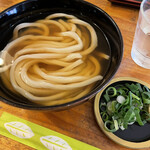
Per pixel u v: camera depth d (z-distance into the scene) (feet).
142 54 0.91
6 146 0.73
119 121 0.75
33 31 0.97
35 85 0.77
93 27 0.97
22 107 0.58
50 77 0.80
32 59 0.86
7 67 0.83
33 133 0.76
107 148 0.72
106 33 0.91
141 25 0.84
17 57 0.86
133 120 0.75
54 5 0.99
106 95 0.82
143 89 0.85
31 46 0.89
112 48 0.86
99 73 0.82
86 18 0.99
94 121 0.79
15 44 0.90
